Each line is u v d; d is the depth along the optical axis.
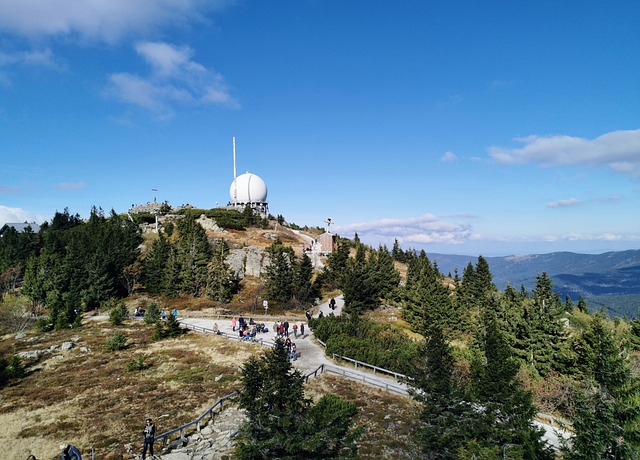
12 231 93.94
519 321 44.09
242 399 16.47
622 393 19.77
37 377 34.50
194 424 24.70
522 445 17.17
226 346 41.97
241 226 103.75
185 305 63.50
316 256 86.00
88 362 38.50
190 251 71.69
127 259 71.69
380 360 33.97
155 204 129.38
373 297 61.12
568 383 33.94
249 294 66.31
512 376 19.16
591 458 17.22
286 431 16.06
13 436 23.41
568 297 74.25
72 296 62.47
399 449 21.84
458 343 51.09
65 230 103.94
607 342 24.03
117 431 24.00
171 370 35.53
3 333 52.19
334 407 24.17
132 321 56.97
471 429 18.09
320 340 42.56
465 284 68.19
